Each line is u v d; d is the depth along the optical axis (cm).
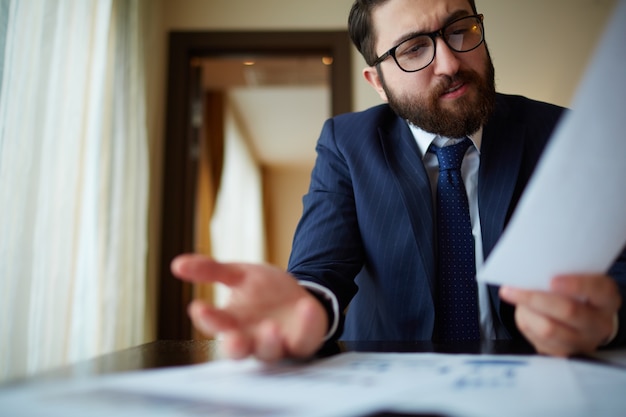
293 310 42
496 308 73
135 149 189
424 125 83
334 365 38
